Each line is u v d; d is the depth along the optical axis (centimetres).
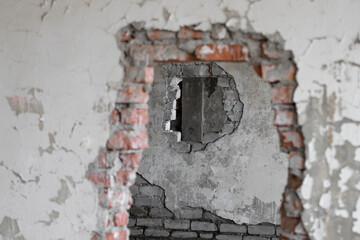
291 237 229
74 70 241
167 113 443
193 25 232
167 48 235
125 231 243
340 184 224
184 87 502
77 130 241
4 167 250
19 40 246
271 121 419
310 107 225
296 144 228
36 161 246
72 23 240
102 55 238
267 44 227
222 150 430
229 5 229
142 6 234
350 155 223
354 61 221
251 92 422
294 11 224
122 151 240
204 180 434
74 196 242
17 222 249
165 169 439
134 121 238
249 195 427
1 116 249
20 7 246
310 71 224
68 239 243
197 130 499
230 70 424
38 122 245
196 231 437
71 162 242
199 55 232
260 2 226
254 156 424
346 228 224
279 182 420
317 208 225
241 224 430
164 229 441
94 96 239
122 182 240
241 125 426
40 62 244
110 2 237
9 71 247
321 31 223
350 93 222
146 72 236
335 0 222
